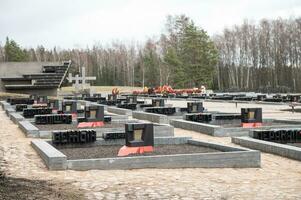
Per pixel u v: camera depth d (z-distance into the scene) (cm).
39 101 3906
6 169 1085
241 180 1018
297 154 1282
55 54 13075
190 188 923
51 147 1284
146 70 10138
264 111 3145
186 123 2061
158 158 1141
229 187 941
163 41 10438
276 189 930
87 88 6238
